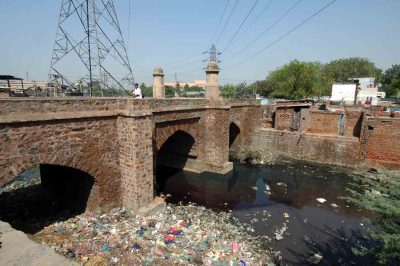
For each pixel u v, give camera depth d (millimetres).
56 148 8523
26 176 16359
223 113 18016
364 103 39406
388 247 6230
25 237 3764
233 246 9695
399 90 54812
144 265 7062
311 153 22078
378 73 71625
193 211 13141
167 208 12742
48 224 10031
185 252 8453
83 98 9203
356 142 20234
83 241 8289
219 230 11164
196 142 18125
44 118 7988
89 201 10828
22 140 7633
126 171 10805
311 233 11508
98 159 10023
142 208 10984
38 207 11938
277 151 23766
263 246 10328
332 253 10070
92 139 9688
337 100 41969
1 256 3283
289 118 24766
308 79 43156
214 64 18016
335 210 13859
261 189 16672
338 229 11898
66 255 7051
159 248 8352
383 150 19406
